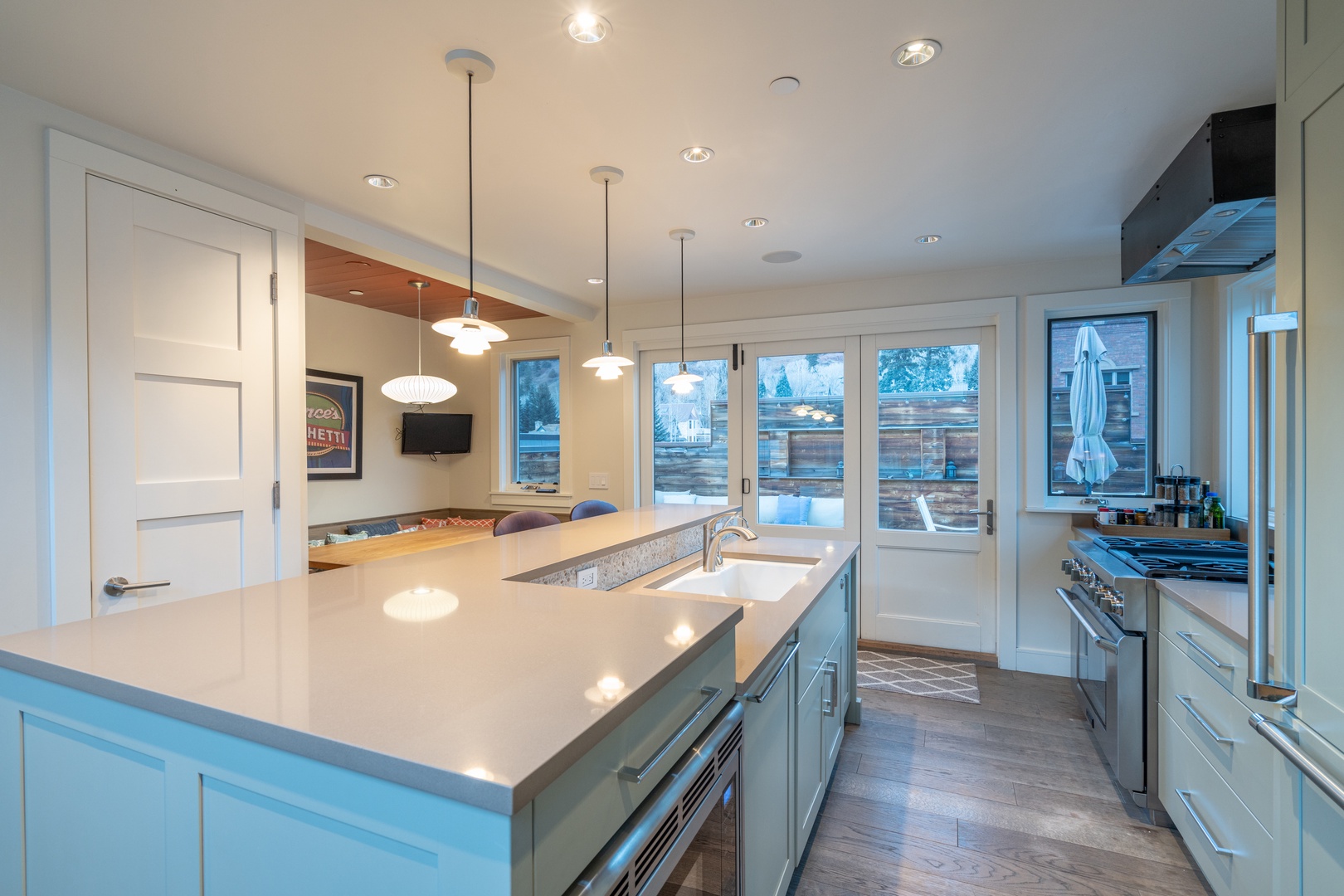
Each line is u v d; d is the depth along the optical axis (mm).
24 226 1835
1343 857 1085
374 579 1487
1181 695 1958
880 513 4066
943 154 2252
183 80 1771
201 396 2264
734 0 1462
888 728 2877
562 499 4863
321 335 4422
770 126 2049
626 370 4621
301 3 1461
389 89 1820
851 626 2865
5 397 1795
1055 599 3553
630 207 2729
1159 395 3393
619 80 1789
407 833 657
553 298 4230
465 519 5207
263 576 2438
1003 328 3633
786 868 1646
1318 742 1052
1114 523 3234
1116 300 3396
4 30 1542
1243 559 2422
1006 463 3627
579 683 837
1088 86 1826
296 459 2568
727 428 4453
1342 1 953
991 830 2107
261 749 739
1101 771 2490
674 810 931
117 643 992
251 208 2406
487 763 626
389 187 2490
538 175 2400
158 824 824
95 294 1978
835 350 4168
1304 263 1075
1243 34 1591
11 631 1798
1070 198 2650
